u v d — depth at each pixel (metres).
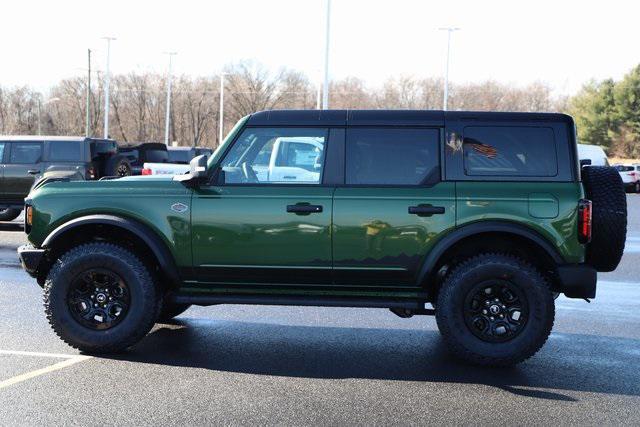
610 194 6.16
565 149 6.14
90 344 6.27
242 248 6.26
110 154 17.77
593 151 31.66
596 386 5.65
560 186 6.07
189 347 6.65
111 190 6.39
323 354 6.49
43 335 6.92
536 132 6.16
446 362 6.28
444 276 6.29
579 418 4.95
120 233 6.66
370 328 7.52
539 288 5.97
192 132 85.19
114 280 6.32
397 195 6.13
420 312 6.43
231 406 5.07
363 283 6.27
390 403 5.20
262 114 6.40
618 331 7.54
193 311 8.24
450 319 6.04
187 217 6.27
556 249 6.02
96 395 5.27
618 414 5.04
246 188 6.28
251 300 6.32
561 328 7.66
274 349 6.64
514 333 6.03
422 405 5.16
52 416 4.84
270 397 5.29
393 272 6.17
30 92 88.31
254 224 6.23
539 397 5.38
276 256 6.24
